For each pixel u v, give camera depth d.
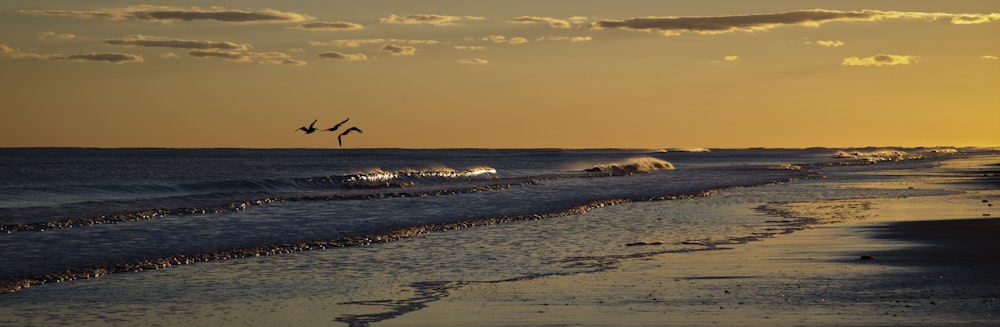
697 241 40.06
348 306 25.00
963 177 111.31
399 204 64.44
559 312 23.58
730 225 47.88
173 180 120.50
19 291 27.36
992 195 73.38
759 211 57.88
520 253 36.38
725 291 26.12
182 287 28.19
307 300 25.91
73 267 31.72
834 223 47.97
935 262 31.30
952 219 49.03
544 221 51.16
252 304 25.42
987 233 41.03
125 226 46.75
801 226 46.47
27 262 32.81
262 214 54.94
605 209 60.75
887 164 180.00
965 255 33.12
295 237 41.69
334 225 47.56
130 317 23.78
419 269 31.97
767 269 30.38
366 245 39.16
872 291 25.56
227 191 84.19
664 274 29.84
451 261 34.06
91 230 44.50
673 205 64.50
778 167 164.62
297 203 65.06
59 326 22.77
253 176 136.75
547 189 87.38
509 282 28.81
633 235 43.12
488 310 24.06
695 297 25.28
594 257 34.81
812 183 99.12
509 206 62.50
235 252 36.00
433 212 56.91
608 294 26.12
